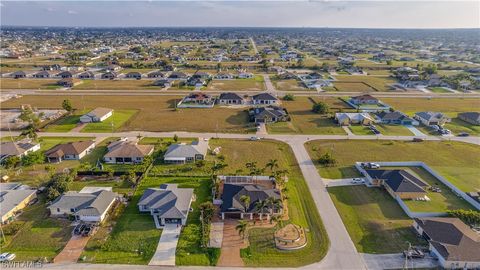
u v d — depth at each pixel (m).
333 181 79.00
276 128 115.44
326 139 105.94
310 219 64.06
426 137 108.81
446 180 77.88
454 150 98.19
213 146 98.75
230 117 127.38
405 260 52.72
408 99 159.50
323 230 60.75
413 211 65.62
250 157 91.31
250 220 63.66
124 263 52.19
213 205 68.19
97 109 125.88
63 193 69.19
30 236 58.34
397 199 70.62
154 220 63.12
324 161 88.00
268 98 147.50
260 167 84.88
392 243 57.38
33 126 110.94
